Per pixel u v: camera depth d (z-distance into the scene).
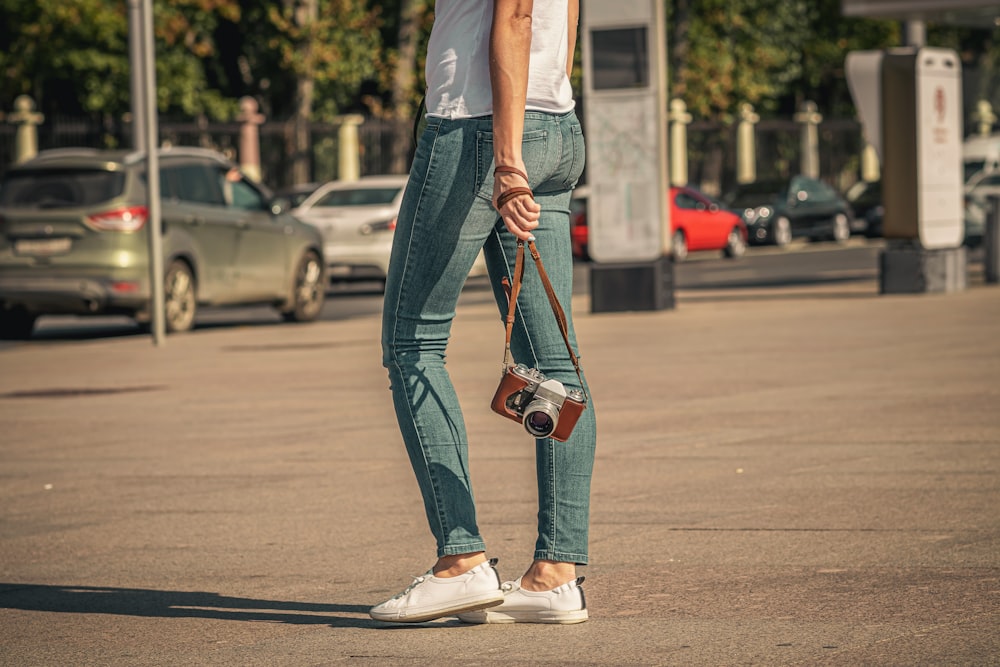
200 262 20.86
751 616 5.61
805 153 60.34
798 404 11.35
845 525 7.23
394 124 48.19
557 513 5.52
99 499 8.52
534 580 5.55
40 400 13.22
